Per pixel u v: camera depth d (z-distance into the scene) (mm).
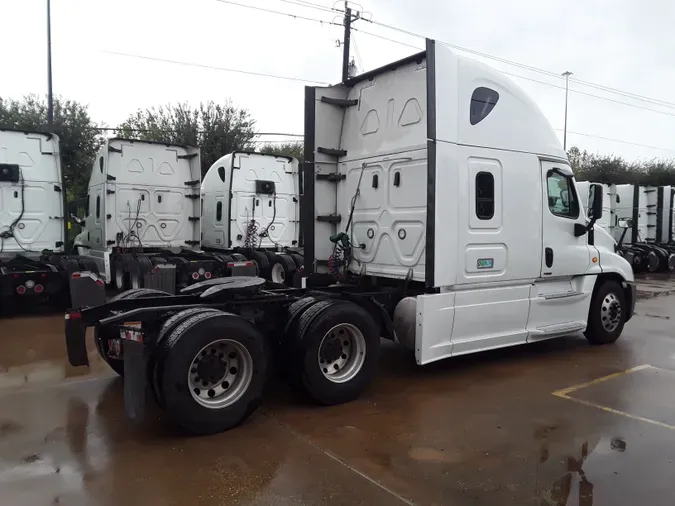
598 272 7348
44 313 9859
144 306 5168
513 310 6336
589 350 7402
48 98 17156
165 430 4469
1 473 3682
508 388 5691
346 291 6281
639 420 4770
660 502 3363
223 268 11602
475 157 5855
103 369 6254
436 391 5574
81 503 3293
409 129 5934
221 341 4371
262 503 3312
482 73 5934
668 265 20109
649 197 21734
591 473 3746
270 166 13656
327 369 5156
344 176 6801
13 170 9953
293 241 14031
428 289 5719
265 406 5098
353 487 3521
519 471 3771
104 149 11609
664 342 7918
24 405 5047
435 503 3334
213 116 25719
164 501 3322
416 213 5848
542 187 6582
